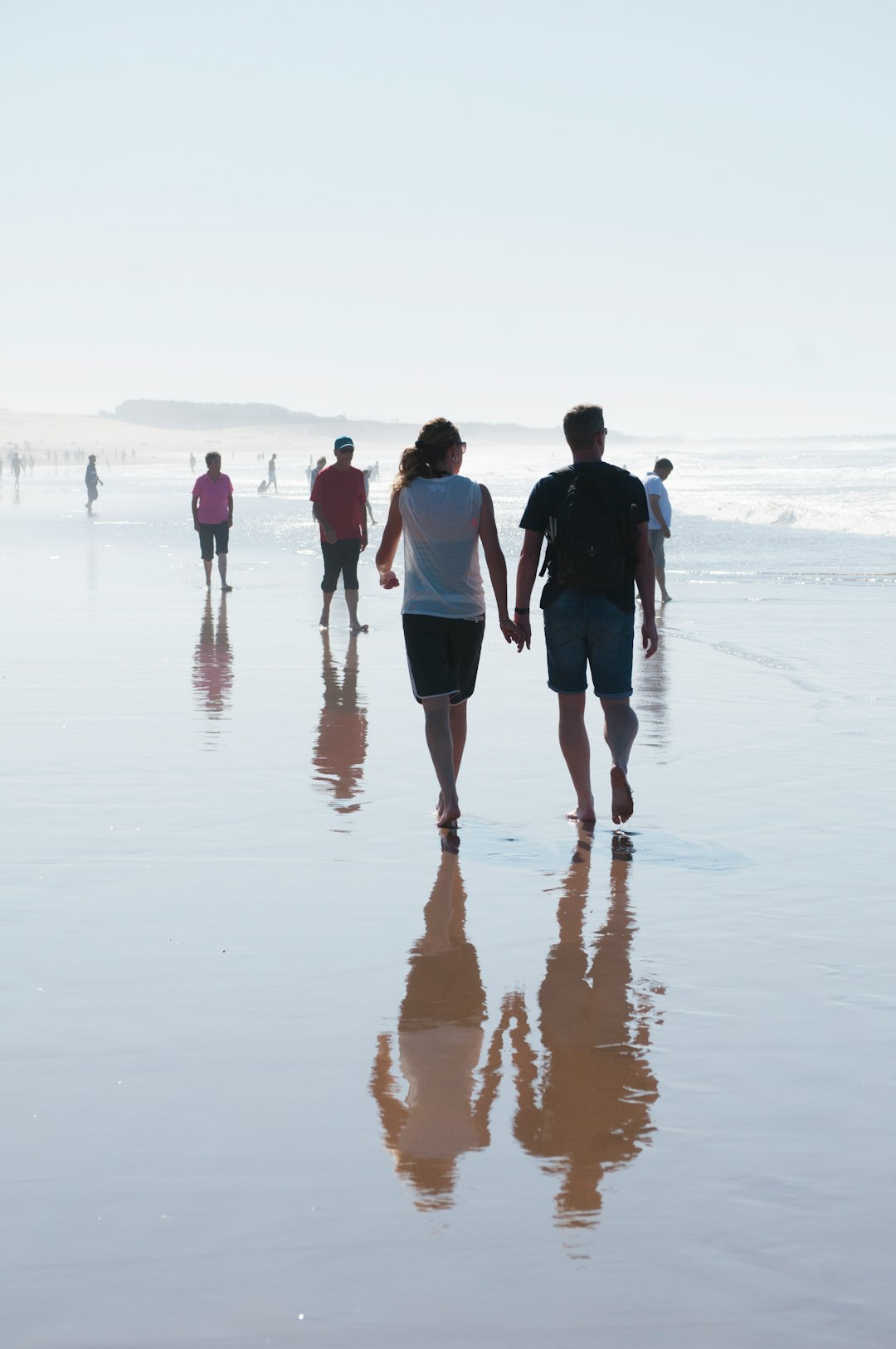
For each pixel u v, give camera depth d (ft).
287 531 210.79
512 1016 25.17
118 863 35.78
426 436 41.98
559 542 40.45
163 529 207.82
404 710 59.41
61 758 49.11
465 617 41.42
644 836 38.88
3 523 229.86
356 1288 16.30
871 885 33.78
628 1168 19.25
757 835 38.83
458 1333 15.42
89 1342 15.25
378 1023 24.85
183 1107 21.24
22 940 29.43
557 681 40.75
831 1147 19.88
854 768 47.62
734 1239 17.37
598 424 41.16
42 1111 21.06
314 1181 18.85
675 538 197.16
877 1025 24.64
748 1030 24.45
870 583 120.98
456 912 31.76
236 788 44.62
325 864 35.83
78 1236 17.39
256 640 82.69
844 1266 16.75
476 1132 20.39
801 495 353.10
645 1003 25.82
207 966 27.86
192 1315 15.75
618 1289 16.25
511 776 47.14
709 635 85.30
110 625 89.56
